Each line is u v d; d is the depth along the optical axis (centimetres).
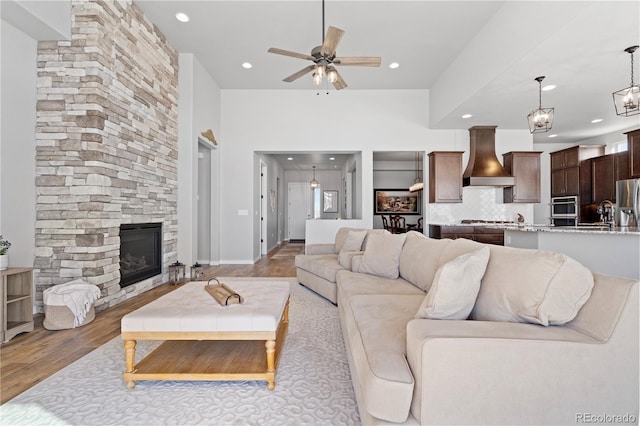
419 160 983
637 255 269
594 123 598
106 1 319
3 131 279
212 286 230
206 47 470
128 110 356
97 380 186
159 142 426
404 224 923
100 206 307
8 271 241
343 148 625
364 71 546
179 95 487
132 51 363
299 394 173
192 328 175
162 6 375
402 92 626
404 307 184
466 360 108
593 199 627
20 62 290
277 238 1013
